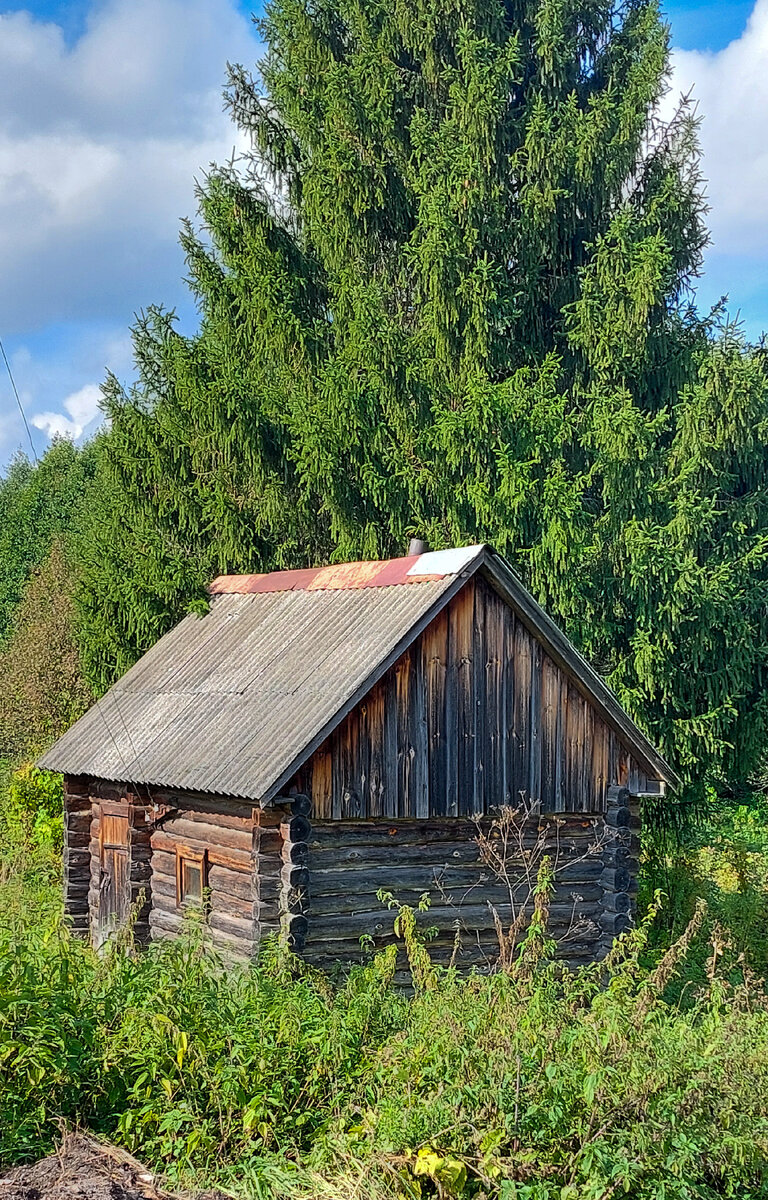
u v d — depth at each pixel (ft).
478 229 65.10
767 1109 25.41
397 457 64.69
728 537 61.98
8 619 152.56
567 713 44.11
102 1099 25.71
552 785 43.57
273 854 38.96
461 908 41.73
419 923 40.83
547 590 60.59
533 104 68.49
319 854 39.29
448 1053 24.80
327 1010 29.14
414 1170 22.90
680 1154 22.76
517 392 60.90
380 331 64.28
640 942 32.37
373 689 39.88
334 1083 26.08
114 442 73.87
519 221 67.00
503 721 42.55
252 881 39.60
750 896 63.46
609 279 63.41
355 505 66.69
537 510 59.93
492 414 60.49
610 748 45.16
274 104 76.48
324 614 46.37
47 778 75.97
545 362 62.23
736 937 57.52
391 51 72.69
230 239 72.95
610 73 70.13
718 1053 26.32
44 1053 24.64
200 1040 26.27
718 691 61.11
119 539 75.05
